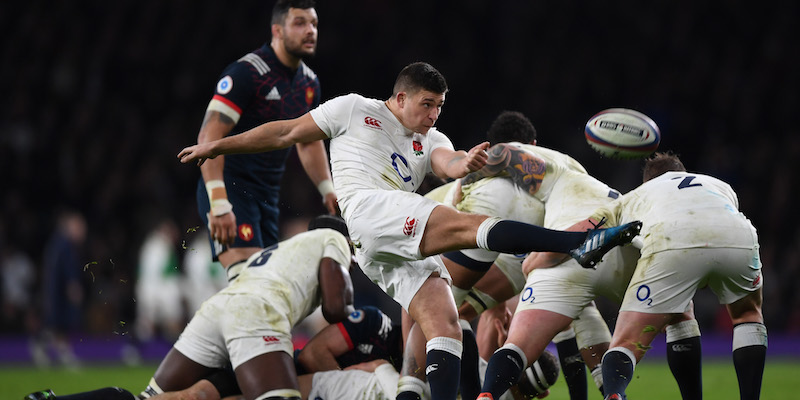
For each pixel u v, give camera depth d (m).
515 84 69.88
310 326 47.88
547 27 73.44
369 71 69.94
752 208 60.53
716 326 56.31
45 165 60.97
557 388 31.25
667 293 17.00
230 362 18.67
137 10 71.25
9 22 68.75
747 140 66.69
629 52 72.25
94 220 58.00
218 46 70.00
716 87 69.88
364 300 48.47
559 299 17.77
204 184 23.12
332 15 71.19
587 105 68.62
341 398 18.44
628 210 17.89
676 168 19.00
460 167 16.88
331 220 21.34
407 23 72.69
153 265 48.22
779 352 52.72
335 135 17.55
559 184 19.28
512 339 17.66
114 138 62.16
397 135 17.45
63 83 64.94
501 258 20.11
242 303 18.30
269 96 23.03
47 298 44.50
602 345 20.19
